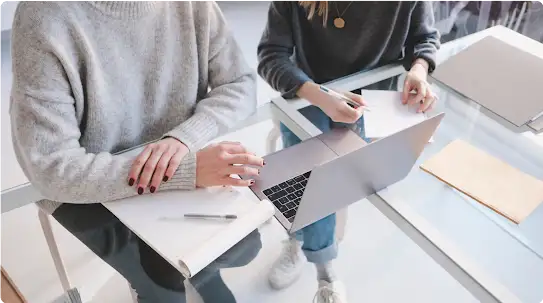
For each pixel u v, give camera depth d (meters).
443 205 1.05
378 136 1.15
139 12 1.02
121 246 0.94
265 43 1.51
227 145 1.04
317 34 1.50
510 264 0.95
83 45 0.97
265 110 1.27
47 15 0.91
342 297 0.89
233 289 0.89
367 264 0.95
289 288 0.90
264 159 1.07
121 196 0.97
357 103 1.25
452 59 1.43
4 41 2.20
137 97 1.13
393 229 1.00
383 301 0.90
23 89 0.93
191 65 1.15
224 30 1.21
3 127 1.81
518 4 1.67
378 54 1.50
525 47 1.46
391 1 1.40
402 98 1.29
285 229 0.95
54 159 0.96
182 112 1.21
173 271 0.89
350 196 1.01
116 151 1.17
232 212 0.94
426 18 1.49
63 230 1.00
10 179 1.19
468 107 1.28
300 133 1.17
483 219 1.02
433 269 0.95
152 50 1.09
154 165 1.00
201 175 0.99
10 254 1.03
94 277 0.96
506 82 1.33
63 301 0.95
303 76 1.37
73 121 1.00
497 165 1.12
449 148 1.16
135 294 0.92
